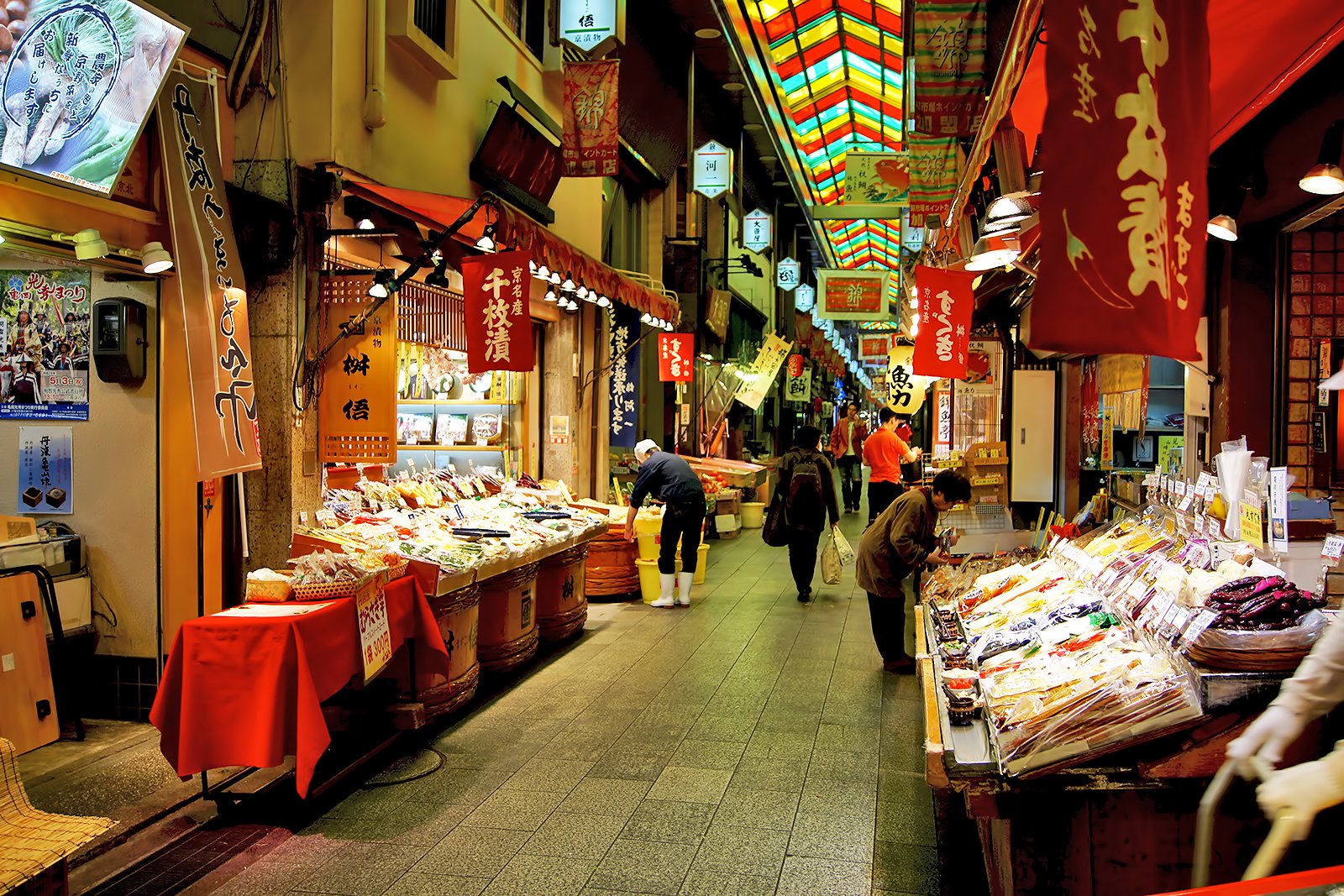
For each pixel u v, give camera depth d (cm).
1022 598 478
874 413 3806
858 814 439
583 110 834
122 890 370
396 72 668
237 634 414
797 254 3166
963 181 534
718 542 1488
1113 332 225
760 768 501
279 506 564
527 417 1041
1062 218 231
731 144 1838
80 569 539
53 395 544
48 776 466
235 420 500
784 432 2711
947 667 418
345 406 583
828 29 1352
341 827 430
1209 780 276
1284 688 196
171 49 438
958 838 403
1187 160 239
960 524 788
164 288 524
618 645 785
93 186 428
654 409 1555
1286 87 385
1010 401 1002
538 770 500
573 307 945
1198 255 239
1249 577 301
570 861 395
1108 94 231
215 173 510
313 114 575
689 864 391
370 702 543
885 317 2139
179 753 416
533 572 699
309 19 575
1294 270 499
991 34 624
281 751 415
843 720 580
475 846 410
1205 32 251
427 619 526
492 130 796
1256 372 506
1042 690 319
